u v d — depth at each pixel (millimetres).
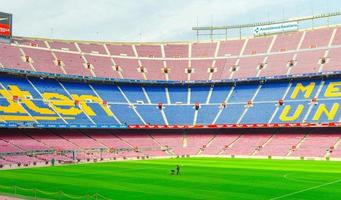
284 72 118625
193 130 119312
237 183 55812
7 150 87688
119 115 115188
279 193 47750
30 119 99562
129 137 113875
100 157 96062
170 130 120062
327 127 105062
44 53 123688
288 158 97250
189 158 101062
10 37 121938
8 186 53688
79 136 107125
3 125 93500
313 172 68125
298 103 110500
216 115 117000
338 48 119688
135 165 82312
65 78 118812
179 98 125688
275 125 106062
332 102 106250
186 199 44344
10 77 111562
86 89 120750
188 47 142250
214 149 109188
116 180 59312
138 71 130500
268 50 130500
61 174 66812
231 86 126500
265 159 96000
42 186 53656
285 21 135250
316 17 131000
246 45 136375
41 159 86750
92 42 137750
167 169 74375
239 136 112562
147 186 53406
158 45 143125
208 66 132500
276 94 116875
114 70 128000
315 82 115188
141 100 123688
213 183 55906
